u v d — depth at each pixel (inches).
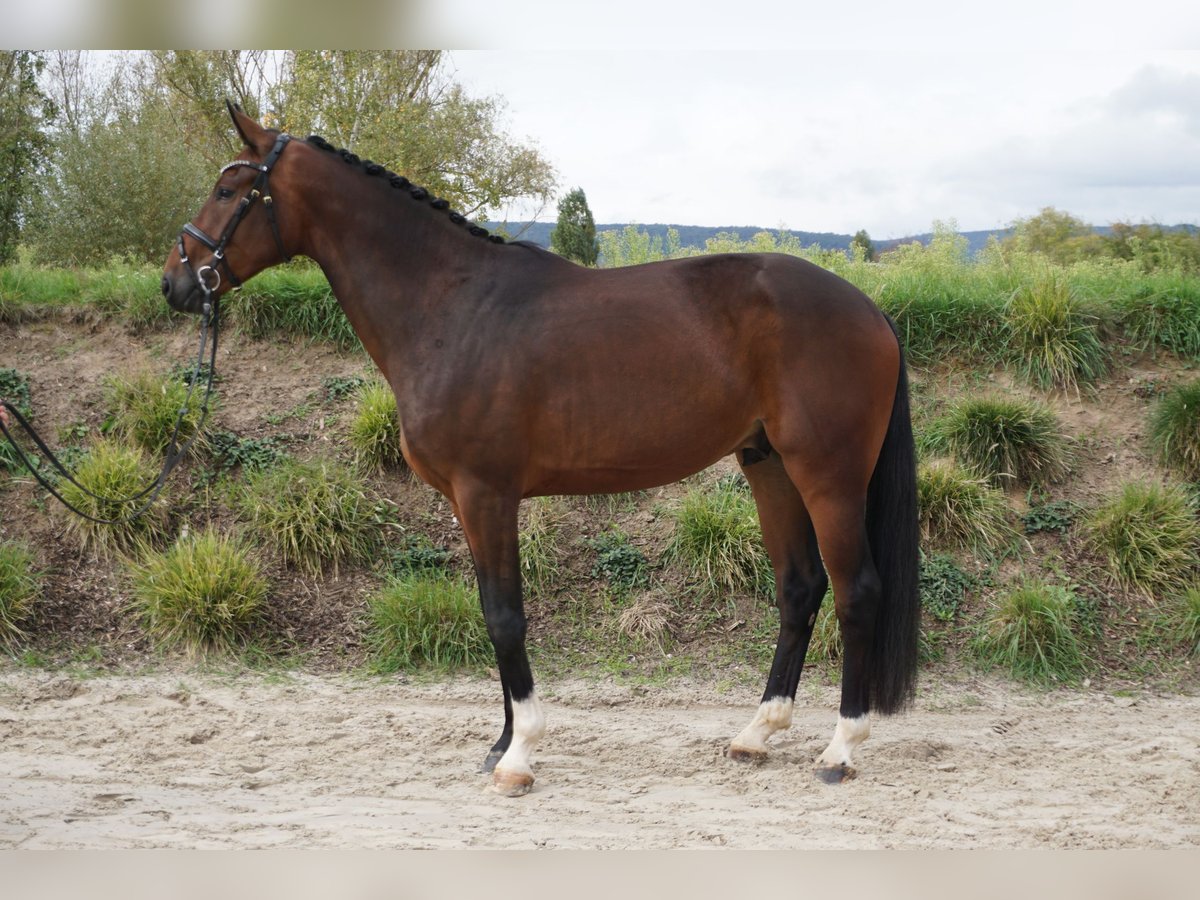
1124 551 220.4
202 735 171.3
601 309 148.9
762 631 216.5
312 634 216.8
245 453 250.1
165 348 281.1
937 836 128.0
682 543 231.3
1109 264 302.7
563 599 226.1
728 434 151.9
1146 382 259.1
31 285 296.7
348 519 233.9
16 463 244.2
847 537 149.9
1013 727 179.5
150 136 583.5
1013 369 265.0
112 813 134.2
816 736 174.4
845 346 148.5
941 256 310.3
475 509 148.7
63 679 196.1
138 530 231.8
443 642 212.4
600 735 174.9
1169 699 193.0
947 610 216.2
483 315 149.6
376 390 256.1
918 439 247.4
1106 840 125.3
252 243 155.6
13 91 634.8
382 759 162.7
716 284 150.6
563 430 148.3
